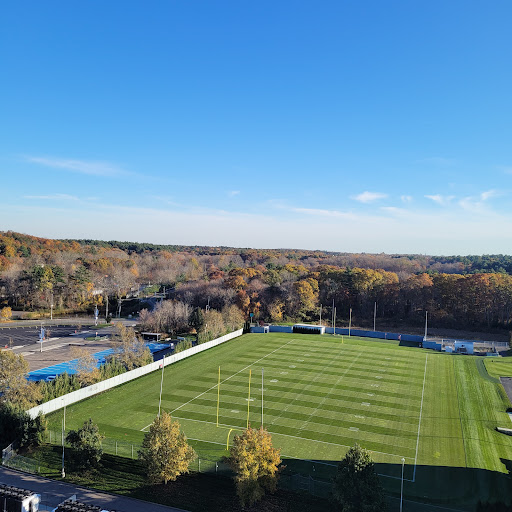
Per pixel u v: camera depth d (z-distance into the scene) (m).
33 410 51.69
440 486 38.88
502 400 63.75
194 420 53.91
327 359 86.69
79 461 40.31
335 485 32.78
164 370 76.56
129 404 59.19
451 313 141.62
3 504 32.84
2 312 127.75
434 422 54.31
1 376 50.09
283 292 146.25
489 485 39.25
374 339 111.81
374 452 45.66
